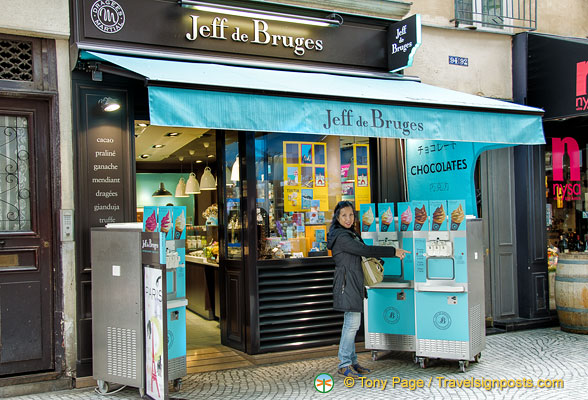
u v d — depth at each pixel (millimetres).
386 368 5902
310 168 6910
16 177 5379
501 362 6062
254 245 6391
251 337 6316
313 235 6906
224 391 5211
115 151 5621
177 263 5230
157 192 12914
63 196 5379
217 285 8586
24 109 5359
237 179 6598
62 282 5371
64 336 5355
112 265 5055
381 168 7234
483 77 7965
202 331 7969
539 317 7934
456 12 7707
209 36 6035
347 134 5113
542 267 8000
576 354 6367
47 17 5316
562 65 7430
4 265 5250
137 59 5531
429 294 5797
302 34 6574
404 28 6762
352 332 5520
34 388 5168
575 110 7277
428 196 6754
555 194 8391
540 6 8500
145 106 6102
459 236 5660
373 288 6137
